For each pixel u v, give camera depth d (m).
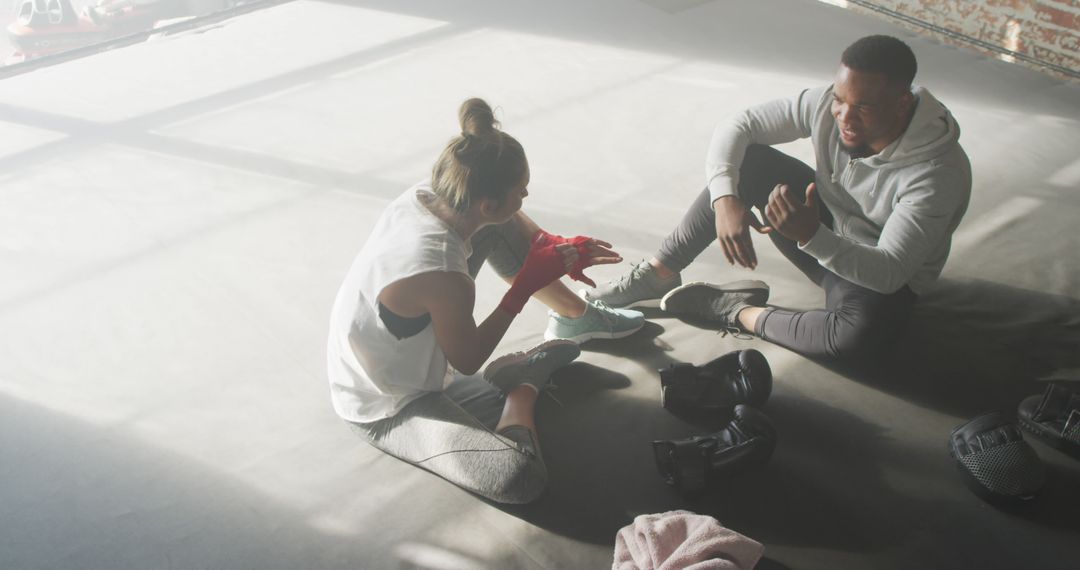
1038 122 3.37
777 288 2.44
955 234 2.69
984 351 2.19
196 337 2.27
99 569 1.64
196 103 3.55
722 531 1.55
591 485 1.82
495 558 1.66
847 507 1.76
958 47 4.05
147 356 2.21
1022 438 1.76
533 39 4.11
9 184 2.98
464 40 4.10
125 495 1.80
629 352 2.21
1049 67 3.78
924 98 1.85
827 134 2.02
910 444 1.92
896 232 1.89
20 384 2.11
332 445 1.93
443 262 1.64
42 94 3.64
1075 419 1.85
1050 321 2.30
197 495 1.80
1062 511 1.75
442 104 3.53
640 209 2.82
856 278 1.88
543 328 2.31
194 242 2.66
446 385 2.02
